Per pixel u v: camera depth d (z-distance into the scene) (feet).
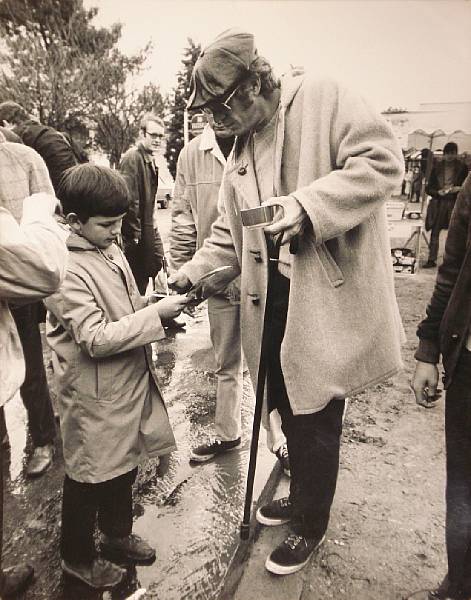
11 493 6.93
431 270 15.97
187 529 6.14
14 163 6.65
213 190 7.08
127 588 5.34
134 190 10.15
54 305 4.56
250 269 5.24
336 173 4.25
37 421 7.22
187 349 11.59
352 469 7.07
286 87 4.62
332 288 4.61
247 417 8.73
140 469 7.32
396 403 8.88
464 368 4.28
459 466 4.50
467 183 4.23
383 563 5.49
